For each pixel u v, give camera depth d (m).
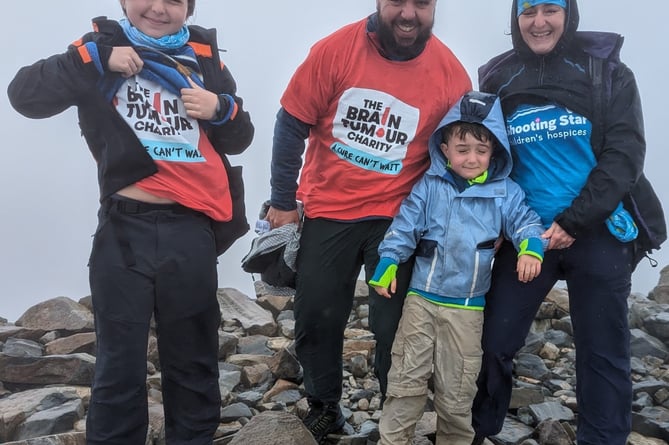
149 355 5.54
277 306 7.18
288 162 4.17
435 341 3.93
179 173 3.54
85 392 5.00
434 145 4.05
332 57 3.99
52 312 6.21
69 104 3.45
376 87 3.99
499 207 3.90
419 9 3.81
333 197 4.12
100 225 3.50
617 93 3.74
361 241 4.14
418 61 4.01
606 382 3.82
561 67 3.85
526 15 3.82
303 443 4.07
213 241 3.68
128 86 3.49
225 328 6.64
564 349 6.24
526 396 5.07
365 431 4.57
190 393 3.67
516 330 3.93
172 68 3.53
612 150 3.68
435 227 3.95
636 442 4.61
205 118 3.55
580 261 3.80
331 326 4.25
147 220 3.48
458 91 4.11
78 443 4.18
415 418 3.97
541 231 3.79
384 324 4.07
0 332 5.98
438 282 3.89
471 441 3.95
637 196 3.83
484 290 3.92
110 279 3.43
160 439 4.38
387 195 4.07
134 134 3.46
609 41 3.81
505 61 4.07
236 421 4.76
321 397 4.45
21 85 3.35
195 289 3.54
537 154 3.87
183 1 3.57
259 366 5.53
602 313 3.79
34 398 4.81
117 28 3.53
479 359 3.90
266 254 4.25
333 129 4.08
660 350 6.09
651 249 3.92
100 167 3.53
